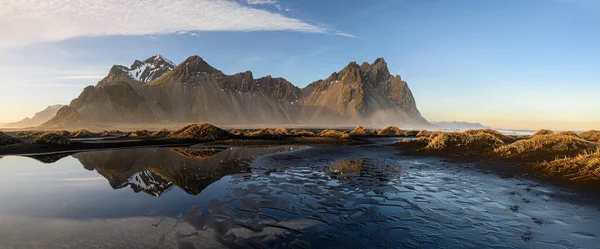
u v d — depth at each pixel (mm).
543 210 7137
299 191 9359
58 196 8516
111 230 5992
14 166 13945
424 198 8477
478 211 7242
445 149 18766
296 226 6363
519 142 15367
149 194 8852
